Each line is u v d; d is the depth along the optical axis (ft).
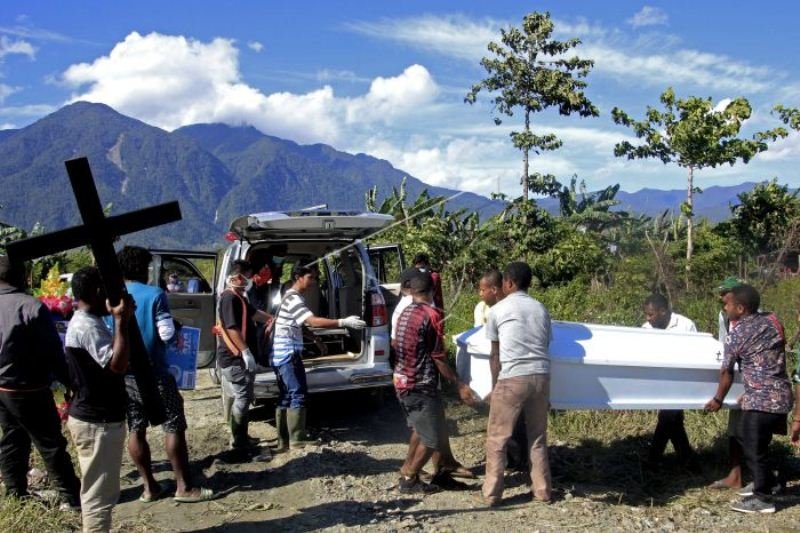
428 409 17.84
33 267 40.16
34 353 16.12
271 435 23.48
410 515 16.71
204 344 27.04
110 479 14.30
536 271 61.11
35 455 20.20
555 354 17.84
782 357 17.19
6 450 16.78
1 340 15.98
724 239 65.62
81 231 12.07
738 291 17.57
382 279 31.37
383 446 22.57
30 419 16.28
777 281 51.08
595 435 22.61
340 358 24.17
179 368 18.94
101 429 14.05
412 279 18.08
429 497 17.99
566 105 72.64
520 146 73.20
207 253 28.32
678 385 18.21
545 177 77.77
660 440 19.99
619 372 17.93
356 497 17.97
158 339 17.21
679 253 65.21
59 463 16.70
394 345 18.24
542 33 71.97
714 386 18.43
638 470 19.89
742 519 16.48
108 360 13.69
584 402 17.85
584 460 20.63
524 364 16.99
